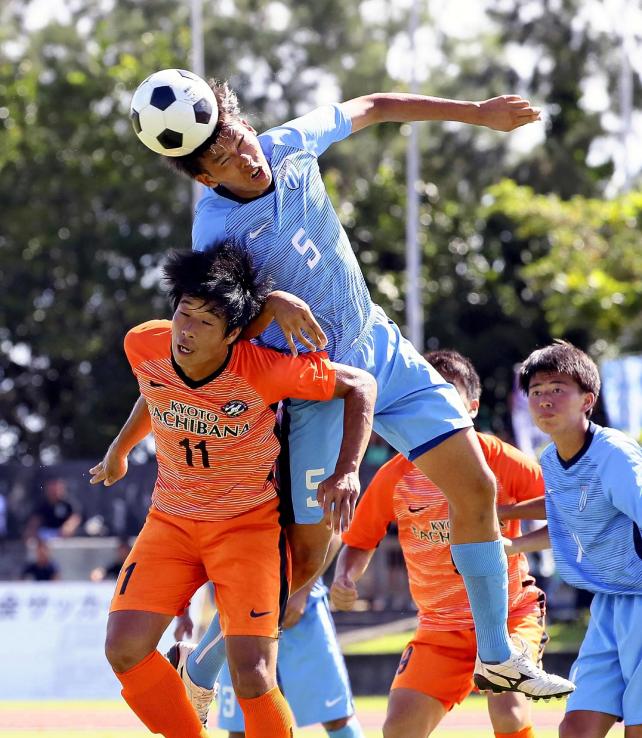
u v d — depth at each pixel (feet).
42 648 152.56
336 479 55.11
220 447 57.98
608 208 292.81
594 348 388.37
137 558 60.49
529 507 74.13
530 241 417.90
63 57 428.15
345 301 60.03
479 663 63.93
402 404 61.36
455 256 428.15
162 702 59.31
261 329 57.82
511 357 419.74
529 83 444.96
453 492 60.95
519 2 447.01
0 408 422.00
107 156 402.52
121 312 411.54
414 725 73.31
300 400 60.23
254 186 57.98
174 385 57.16
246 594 58.75
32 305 402.52
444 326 417.28
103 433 407.85
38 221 401.08
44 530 196.54
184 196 406.00
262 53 447.42
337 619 199.21
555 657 152.46
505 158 435.12
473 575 61.72
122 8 453.17
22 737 117.50
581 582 70.23
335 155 430.61
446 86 441.27
